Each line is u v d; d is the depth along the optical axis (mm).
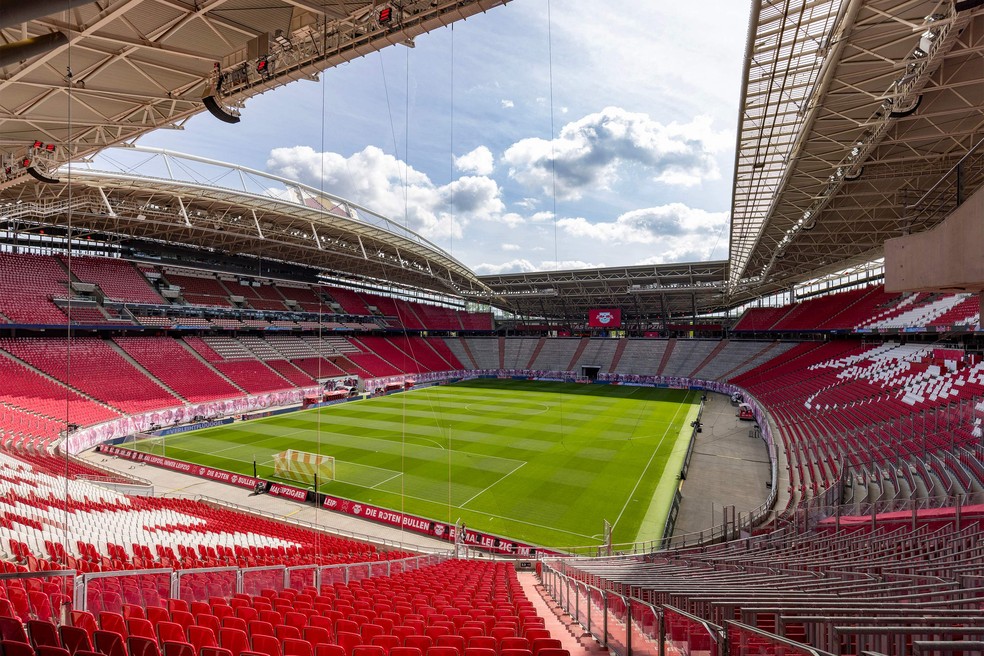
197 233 47562
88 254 49375
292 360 59000
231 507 23234
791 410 38188
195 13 12531
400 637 5949
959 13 12531
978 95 17703
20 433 28156
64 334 43375
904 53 15547
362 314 74625
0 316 38531
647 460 30656
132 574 7664
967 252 7875
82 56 14266
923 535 11945
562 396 57250
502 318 89312
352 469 28797
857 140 21297
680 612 5074
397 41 13172
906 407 27266
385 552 17281
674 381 64562
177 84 16531
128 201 36531
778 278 57469
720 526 20250
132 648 4996
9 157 22078
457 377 73750
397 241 50094
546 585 13352
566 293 72375
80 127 19125
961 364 29547
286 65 14484
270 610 7297
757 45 15633
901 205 28812
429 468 29000
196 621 6266
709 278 61281
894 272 9875
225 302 57688
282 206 38812
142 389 41531
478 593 9961
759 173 25812
